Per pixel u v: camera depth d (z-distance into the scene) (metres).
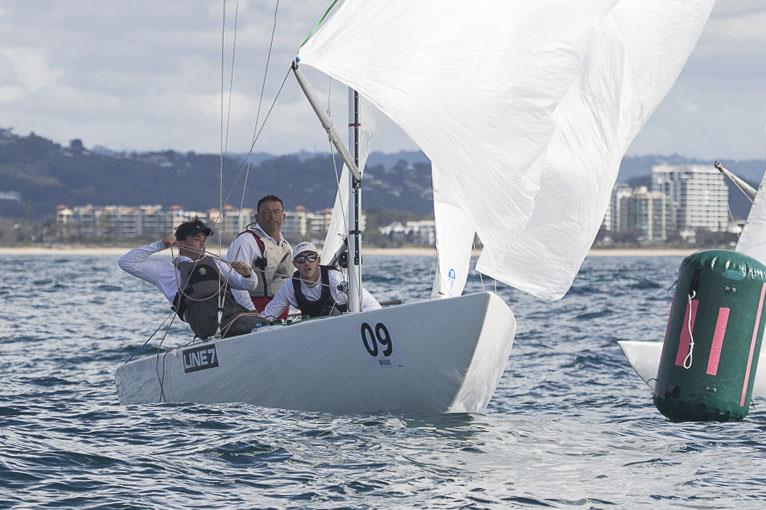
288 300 19.39
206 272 19.52
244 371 18.83
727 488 14.05
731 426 18.53
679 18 20.72
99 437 17.03
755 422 19.02
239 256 20.42
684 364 18.38
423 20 17.06
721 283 18.11
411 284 86.81
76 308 58.94
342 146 17.69
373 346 17.47
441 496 13.50
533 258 19.77
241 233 20.67
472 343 16.70
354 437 16.52
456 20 17.09
